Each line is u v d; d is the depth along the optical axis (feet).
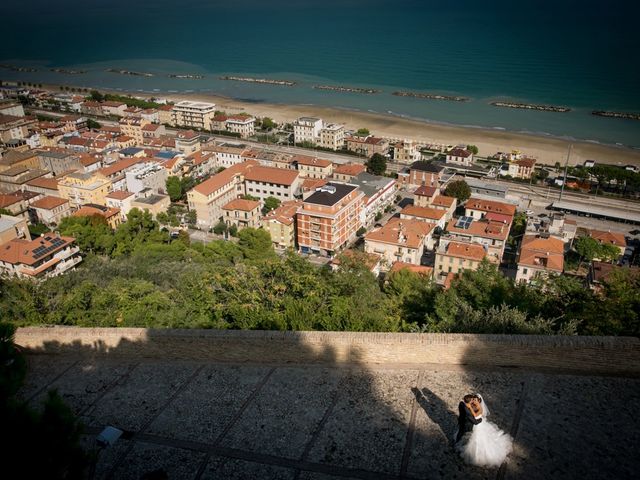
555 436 64.08
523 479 58.29
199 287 142.31
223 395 78.59
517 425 65.98
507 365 77.66
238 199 506.07
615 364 74.08
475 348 77.66
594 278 315.37
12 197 486.38
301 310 111.86
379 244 395.96
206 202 499.51
